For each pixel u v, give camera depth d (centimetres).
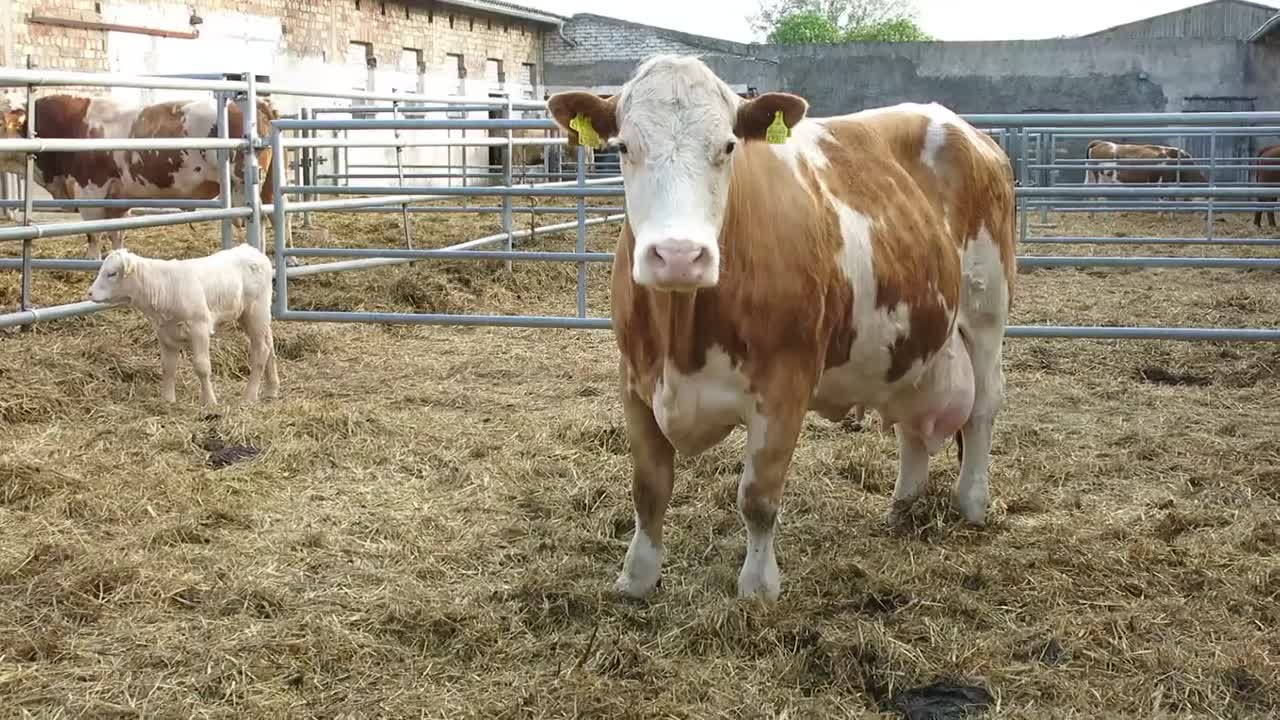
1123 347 766
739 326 323
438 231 1276
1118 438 557
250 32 2209
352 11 2511
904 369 382
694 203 293
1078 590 375
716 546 412
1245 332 640
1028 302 986
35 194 1630
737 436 530
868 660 322
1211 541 416
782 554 407
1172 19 4638
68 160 1120
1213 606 362
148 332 727
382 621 351
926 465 440
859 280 356
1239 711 302
